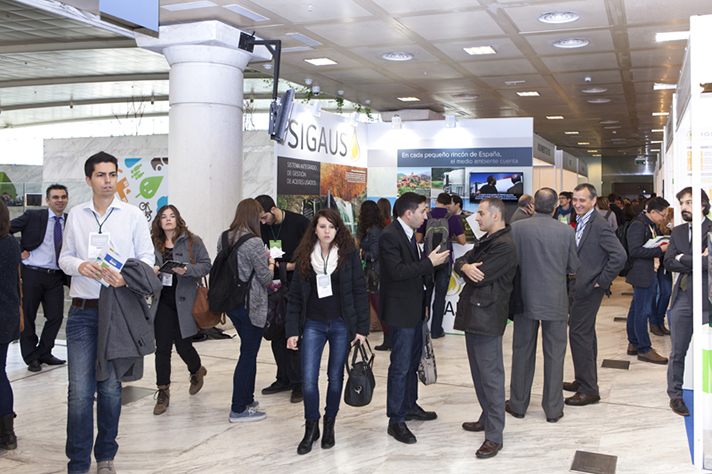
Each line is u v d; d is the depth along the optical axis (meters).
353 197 8.76
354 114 8.83
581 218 4.55
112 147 11.77
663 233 6.31
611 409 4.45
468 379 5.28
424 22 6.79
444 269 6.86
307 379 3.66
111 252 3.09
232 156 7.09
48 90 16.44
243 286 4.00
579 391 4.61
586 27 6.96
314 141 7.77
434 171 8.81
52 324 5.55
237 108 7.16
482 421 4.02
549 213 4.05
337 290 3.63
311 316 3.65
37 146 18.12
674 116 5.28
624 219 12.85
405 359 3.78
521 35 7.33
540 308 4.01
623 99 11.93
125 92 16.70
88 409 3.25
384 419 4.28
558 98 11.84
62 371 5.49
